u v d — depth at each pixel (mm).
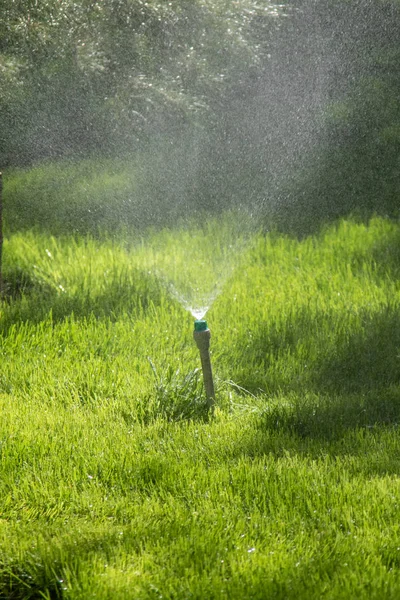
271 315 12680
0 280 13070
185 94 23250
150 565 6234
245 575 6020
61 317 12672
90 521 7023
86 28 19531
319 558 6258
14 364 10680
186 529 6742
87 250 16766
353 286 14117
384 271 14945
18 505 7262
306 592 5812
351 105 26219
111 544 6621
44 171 24234
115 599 5836
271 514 6961
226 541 6535
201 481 7551
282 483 7395
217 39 22484
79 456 8078
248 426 8945
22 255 15922
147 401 9609
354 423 9117
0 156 25344
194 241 17250
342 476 7504
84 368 10461
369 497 7148
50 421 8961
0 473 7789
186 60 22203
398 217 19391
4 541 6609
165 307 12953
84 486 7551
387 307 12641
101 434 8734
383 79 27469
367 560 6172
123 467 7863
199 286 14375
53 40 19250
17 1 18391
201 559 6309
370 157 22906
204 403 9445
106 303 13133
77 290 13742
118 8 19969
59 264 15586
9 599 6129
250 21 24297
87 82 22156
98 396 9859
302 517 6910
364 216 19375
